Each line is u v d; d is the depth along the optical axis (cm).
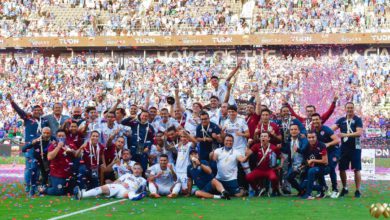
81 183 1573
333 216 1202
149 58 4844
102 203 1420
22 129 3931
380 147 3328
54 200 1484
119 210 1290
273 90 4319
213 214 1228
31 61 4884
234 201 1467
